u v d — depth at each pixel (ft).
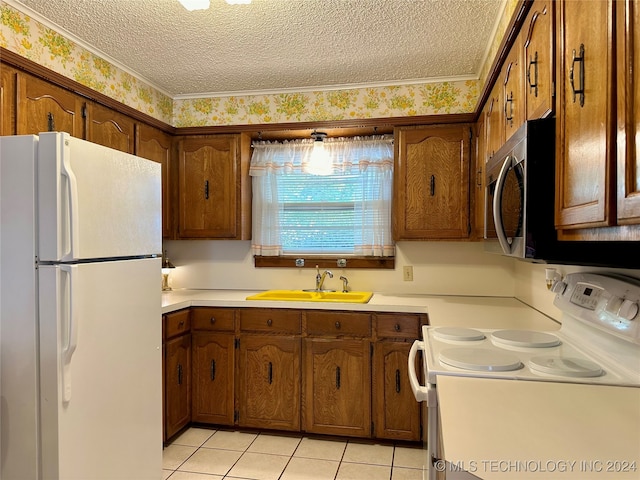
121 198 5.86
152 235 6.63
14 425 4.98
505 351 4.77
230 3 6.09
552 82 3.88
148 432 6.46
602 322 4.34
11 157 4.95
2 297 4.99
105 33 7.42
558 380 3.91
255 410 8.97
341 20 6.99
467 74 9.33
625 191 2.48
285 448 8.35
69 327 4.87
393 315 8.40
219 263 11.07
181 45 7.89
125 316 5.91
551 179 3.87
